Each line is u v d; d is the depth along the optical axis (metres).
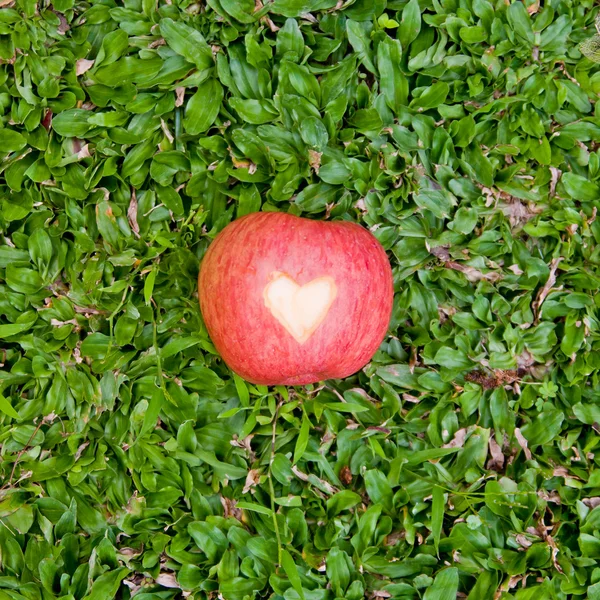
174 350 0.62
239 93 0.63
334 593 0.62
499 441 0.64
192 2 0.62
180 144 0.63
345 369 0.60
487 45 0.64
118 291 0.62
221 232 0.60
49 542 0.61
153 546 0.62
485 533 0.63
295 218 0.59
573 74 0.65
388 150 0.63
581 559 0.63
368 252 0.59
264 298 0.58
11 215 0.62
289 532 0.63
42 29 0.62
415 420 0.64
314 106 0.63
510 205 0.65
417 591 0.62
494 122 0.65
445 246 0.64
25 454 0.62
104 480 0.63
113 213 0.63
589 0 0.64
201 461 0.63
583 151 0.65
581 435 0.65
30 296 0.62
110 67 0.62
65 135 0.62
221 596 0.62
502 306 0.64
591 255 0.65
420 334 0.64
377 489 0.63
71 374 0.62
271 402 0.63
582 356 0.64
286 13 0.62
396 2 0.64
